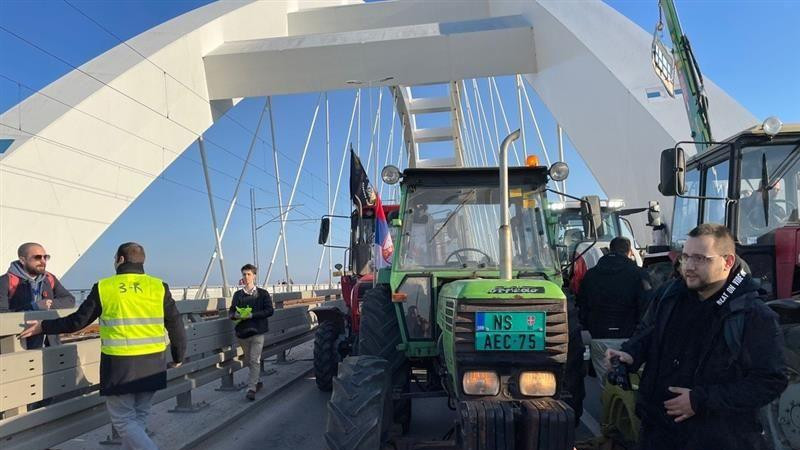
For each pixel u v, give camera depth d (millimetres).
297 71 24875
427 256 4566
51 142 18203
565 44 20750
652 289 5766
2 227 16547
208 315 8734
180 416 6160
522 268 4414
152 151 22203
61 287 5602
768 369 2254
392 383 4242
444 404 6656
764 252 4871
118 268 4238
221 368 6934
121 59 21891
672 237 6582
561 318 3264
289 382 8070
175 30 24562
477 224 4590
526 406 3102
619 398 3979
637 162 15609
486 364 3277
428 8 31016
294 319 9766
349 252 8656
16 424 3705
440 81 24625
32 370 3887
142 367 4039
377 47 24156
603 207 10523
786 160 5074
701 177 5871
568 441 2977
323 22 31609
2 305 5008
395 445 3904
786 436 3111
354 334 7234
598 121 18234
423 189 4680
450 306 3555
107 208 20062
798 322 3328
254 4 28797
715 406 2281
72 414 4234
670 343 2586
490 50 23859
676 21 7410
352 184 9078
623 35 18797
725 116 13672
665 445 2555
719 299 2420
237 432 5777
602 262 5891
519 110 28578
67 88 20203
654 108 15141
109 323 3998
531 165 4715
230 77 24953
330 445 3414
